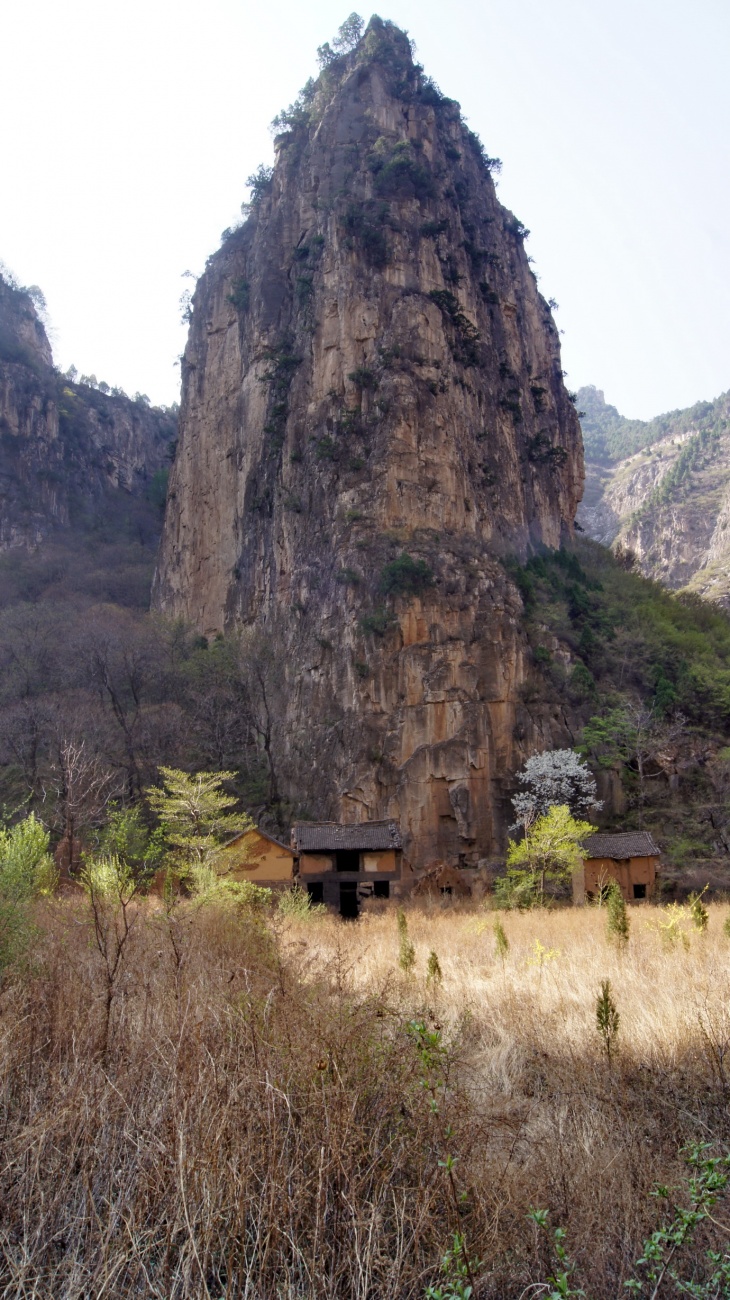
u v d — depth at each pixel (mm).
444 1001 13125
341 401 70062
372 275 73125
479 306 80188
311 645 61719
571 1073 9953
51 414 128625
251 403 78688
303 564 66125
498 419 77188
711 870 45656
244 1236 6617
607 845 43344
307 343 74500
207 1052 8305
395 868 43969
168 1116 7543
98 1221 6762
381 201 76062
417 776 53750
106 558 108812
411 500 64688
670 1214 7055
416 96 87562
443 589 60031
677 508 182375
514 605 62906
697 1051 10023
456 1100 8281
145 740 59469
